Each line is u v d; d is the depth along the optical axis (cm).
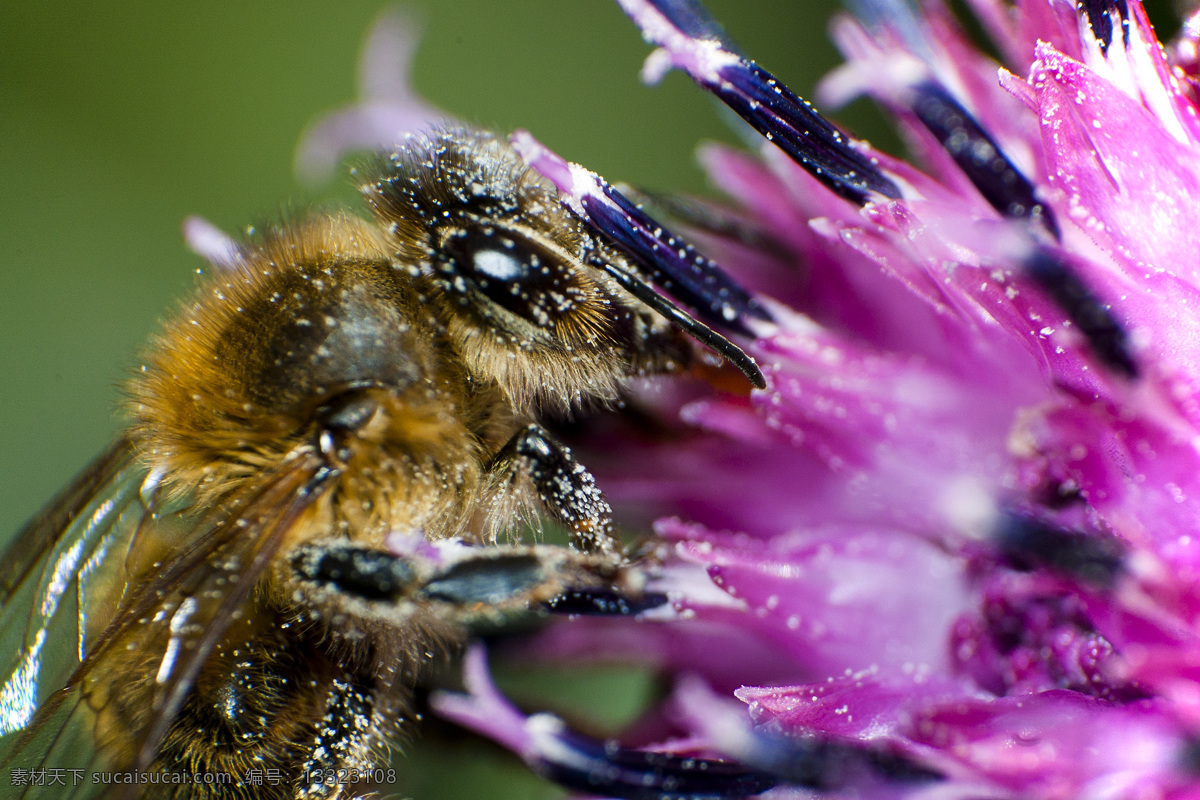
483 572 6
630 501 6
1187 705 6
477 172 6
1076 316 6
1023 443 6
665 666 6
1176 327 6
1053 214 6
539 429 6
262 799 6
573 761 6
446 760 6
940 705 6
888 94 6
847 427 6
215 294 6
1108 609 6
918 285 6
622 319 6
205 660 6
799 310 6
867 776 6
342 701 6
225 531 6
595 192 6
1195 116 6
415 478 6
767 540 6
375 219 6
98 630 6
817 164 6
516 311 6
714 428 6
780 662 6
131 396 6
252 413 6
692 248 6
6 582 6
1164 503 6
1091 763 6
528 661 7
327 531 6
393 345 6
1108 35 6
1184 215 6
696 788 6
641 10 6
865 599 6
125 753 6
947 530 6
